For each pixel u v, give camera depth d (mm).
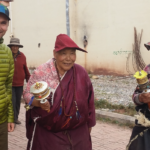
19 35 19734
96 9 14625
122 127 5723
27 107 2445
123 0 13477
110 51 14172
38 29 18375
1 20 2537
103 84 11641
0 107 2678
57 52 2537
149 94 2662
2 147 2799
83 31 15289
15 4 19656
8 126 2957
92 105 2807
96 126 5816
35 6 18328
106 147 4633
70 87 2551
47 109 2305
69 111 2506
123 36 13617
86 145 2723
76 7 15508
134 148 2922
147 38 12820
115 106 7141
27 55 19344
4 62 2701
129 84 11422
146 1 12688
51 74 2568
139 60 13078
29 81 2619
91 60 15023
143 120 2811
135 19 13133
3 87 2725
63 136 2574
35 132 2654
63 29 16844
